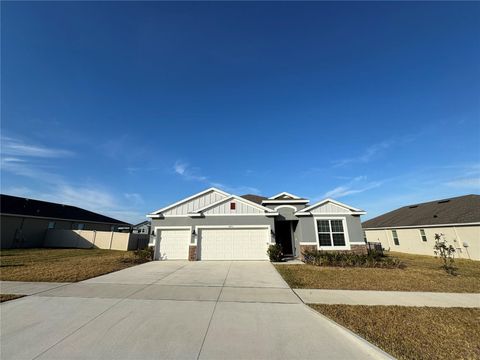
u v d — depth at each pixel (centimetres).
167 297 726
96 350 420
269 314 597
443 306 678
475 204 2120
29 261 1425
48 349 421
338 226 1688
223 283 919
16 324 519
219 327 517
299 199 2103
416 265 1491
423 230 2375
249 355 412
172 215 1680
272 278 1017
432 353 432
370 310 636
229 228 1652
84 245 2712
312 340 468
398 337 488
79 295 732
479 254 1866
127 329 501
